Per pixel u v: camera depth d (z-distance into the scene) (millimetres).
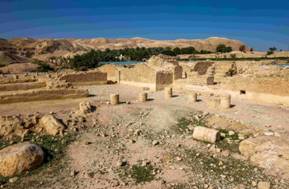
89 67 80312
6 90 29812
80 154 15438
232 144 16016
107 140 17375
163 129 18953
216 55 78938
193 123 19547
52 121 18156
